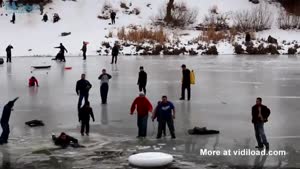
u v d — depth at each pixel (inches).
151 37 2253.9
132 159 570.3
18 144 669.9
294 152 622.5
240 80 1314.0
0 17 2438.5
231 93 1102.4
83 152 629.3
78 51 2121.1
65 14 2495.1
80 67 1621.6
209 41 2278.5
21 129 757.9
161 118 695.1
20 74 1440.7
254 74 1443.2
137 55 2129.7
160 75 1411.2
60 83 1256.2
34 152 629.9
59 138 664.4
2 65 1695.4
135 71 1502.2
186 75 1008.2
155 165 562.6
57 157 607.8
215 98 1038.4
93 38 2230.6
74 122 806.5
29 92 1115.9
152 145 660.7
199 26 2460.6
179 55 2143.2
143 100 706.2
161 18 2496.3
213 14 2534.5
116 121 813.9
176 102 989.8
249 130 744.3
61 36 2256.4
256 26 2443.4
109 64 1718.8
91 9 2551.7
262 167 562.3
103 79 968.9
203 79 1334.9
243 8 2593.5
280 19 2486.5
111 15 2412.6
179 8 2488.9
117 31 2313.0
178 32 2395.4
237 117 842.8
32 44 2178.9
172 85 1217.4
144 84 1061.8
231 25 2448.3
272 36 2385.6
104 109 915.4
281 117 844.6
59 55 1828.2
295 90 1142.3
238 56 2107.5
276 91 1129.4
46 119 831.1
